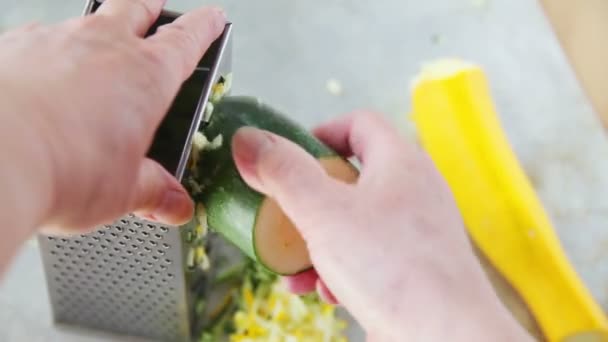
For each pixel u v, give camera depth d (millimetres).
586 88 675
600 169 659
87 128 326
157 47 376
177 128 430
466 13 690
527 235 601
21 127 294
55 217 342
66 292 574
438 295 423
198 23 401
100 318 597
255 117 469
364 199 437
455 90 616
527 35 685
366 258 430
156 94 368
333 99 667
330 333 599
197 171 467
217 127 466
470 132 615
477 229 609
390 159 453
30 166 292
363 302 436
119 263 532
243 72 666
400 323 427
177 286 542
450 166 613
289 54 674
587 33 672
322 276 448
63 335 604
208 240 572
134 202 389
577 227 646
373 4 690
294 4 686
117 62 355
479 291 427
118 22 378
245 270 611
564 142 664
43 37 359
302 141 474
